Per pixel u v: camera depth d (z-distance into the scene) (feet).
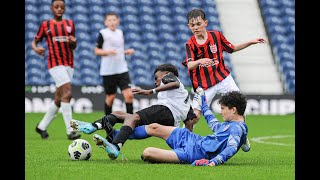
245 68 204.33
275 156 77.87
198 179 54.08
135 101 169.48
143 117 69.05
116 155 66.13
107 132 69.72
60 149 84.48
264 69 204.54
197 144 64.39
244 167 62.95
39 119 145.69
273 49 210.38
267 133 121.80
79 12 209.26
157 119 69.72
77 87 165.89
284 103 177.06
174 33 212.02
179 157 64.23
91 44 201.57
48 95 165.07
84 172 58.54
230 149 62.28
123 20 211.61
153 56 203.10
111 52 118.83
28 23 201.05
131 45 204.85
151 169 60.08
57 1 104.63
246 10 221.25
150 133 67.46
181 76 199.00
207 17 216.95
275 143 100.37
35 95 164.76
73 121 69.51
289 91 199.11
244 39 213.25
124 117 70.08
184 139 65.67
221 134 63.36
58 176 56.13
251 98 175.94
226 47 80.59
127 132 67.31
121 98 167.02
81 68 192.75
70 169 60.80
